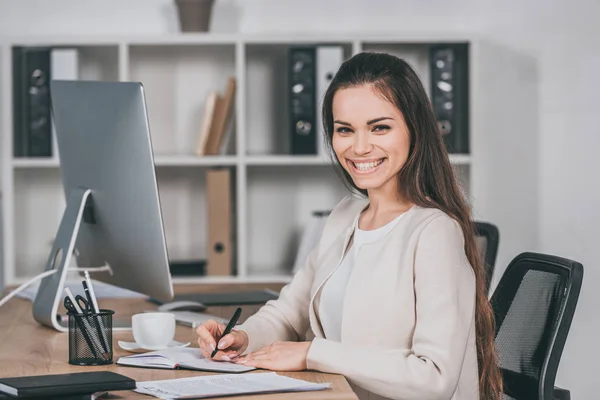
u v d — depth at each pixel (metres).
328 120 1.99
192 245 4.35
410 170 1.90
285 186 4.36
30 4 4.26
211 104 4.07
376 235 1.93
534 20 4.25
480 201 4.23
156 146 4.32
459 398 1.80
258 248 4.35
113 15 4.29
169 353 1.93
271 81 4.31
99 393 1.56
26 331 2.34
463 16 4.29
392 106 1.86
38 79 4.05
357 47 4.04
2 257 4.19
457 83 4.11
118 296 2.94
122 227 2.29
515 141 4.26
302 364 1.76
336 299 1.98
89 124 2.32
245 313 2.62
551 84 4.25
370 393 1.80
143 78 4.30
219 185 4.06
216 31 4.29
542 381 1.99
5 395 1.50
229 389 1.58
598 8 4.20
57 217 4.31
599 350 4.15
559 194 4.25
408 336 1.80
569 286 2.01
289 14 4.30
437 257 1.77
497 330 2.20
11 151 4.02
